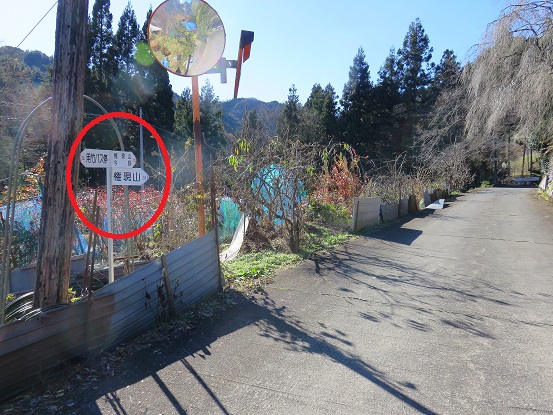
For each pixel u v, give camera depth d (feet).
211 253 18.51
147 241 24.86
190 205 23.27
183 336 14.10
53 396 10.36
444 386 10.81
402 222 47.24
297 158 29.12
